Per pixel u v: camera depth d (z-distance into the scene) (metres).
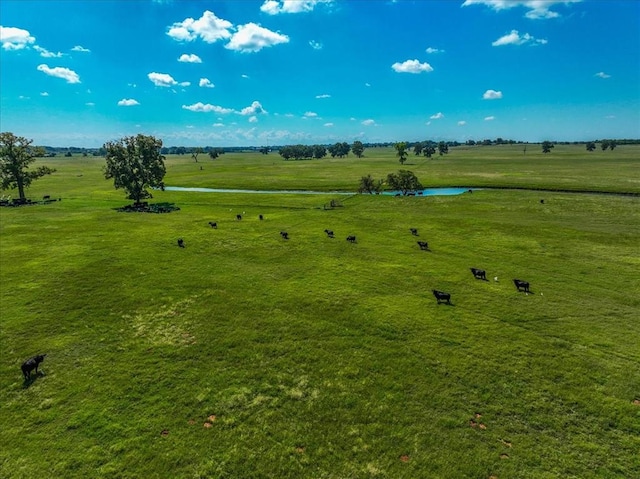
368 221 62.25
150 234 53.66
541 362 22.83
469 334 26.16
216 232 54.91
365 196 90.12
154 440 17.31
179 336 26.20
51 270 38.41
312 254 44.56
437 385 20.91
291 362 23.17
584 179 104.75
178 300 31.88
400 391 20.47
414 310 29.83
